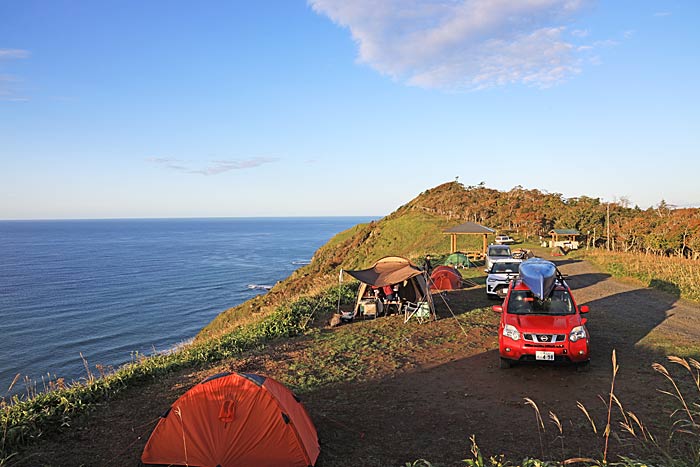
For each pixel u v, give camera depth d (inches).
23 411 269.0
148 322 1984.5
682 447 210.5
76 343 1641.2
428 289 563.5
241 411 210.2
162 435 214.8
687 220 1529.3
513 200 3070.9
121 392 325.1
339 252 2440.9
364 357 384.2
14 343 1638.8
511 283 411.8
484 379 324.5
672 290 727.1
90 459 227.1
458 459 209.6
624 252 1551.4
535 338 330.0
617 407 265.0
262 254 5452.8
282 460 204.4
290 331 476.7
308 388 313.1
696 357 363.9
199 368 379.6
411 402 284.7
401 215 3016.7
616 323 496.4
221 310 2239.2
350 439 235.6
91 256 5187.0
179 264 4357.8
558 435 231.3
